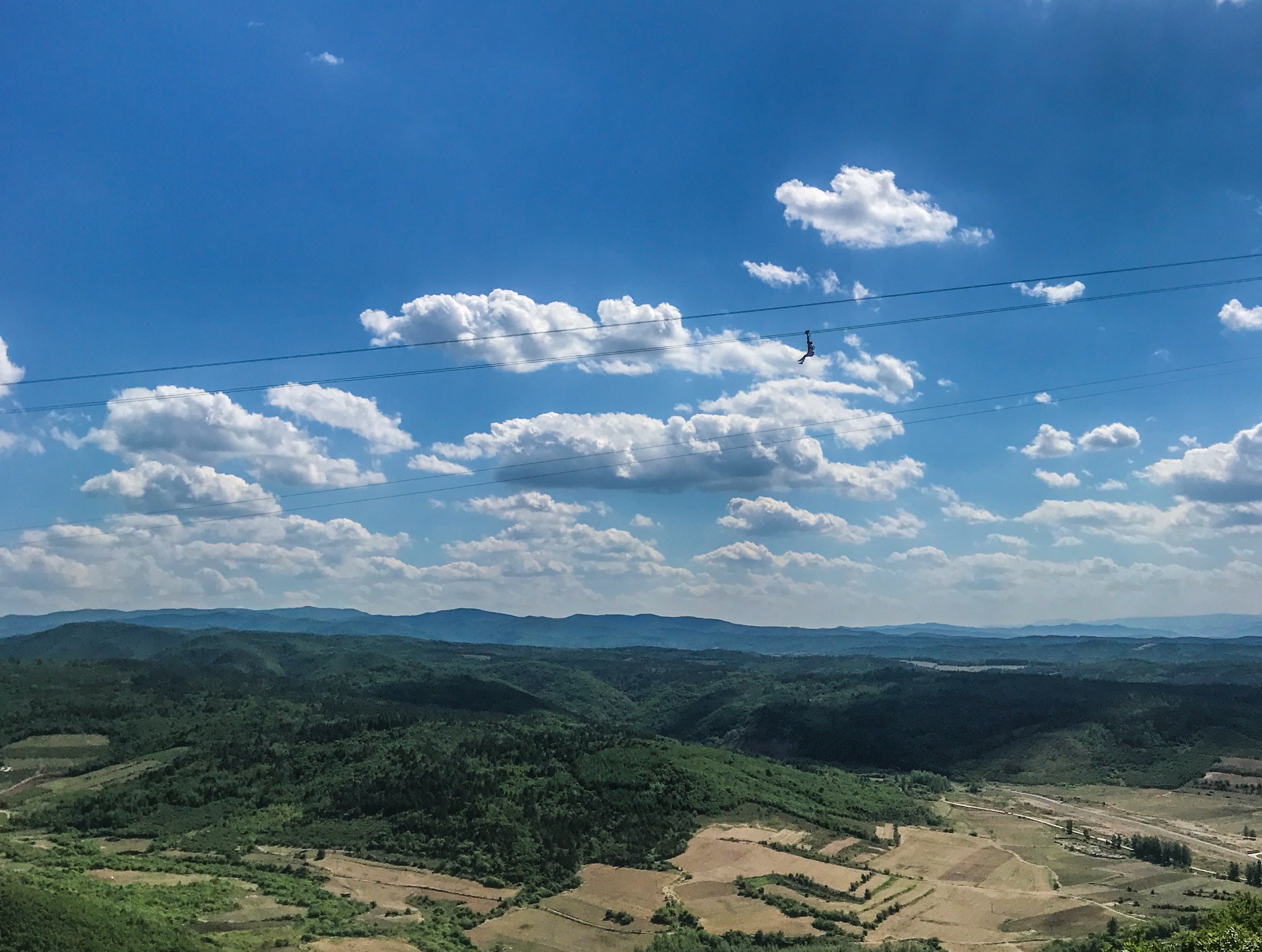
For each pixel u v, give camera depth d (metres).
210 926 172.62
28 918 137.50
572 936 179.38
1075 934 181.25
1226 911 138.12
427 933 176.62
